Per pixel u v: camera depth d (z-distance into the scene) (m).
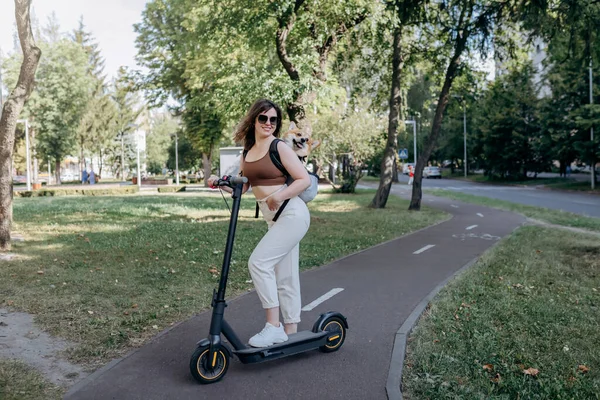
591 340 4.48
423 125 58.62
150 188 39.53
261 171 3.76
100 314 5.36
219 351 3.63
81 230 12.38
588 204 21.77
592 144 30.70
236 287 6.62
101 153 79.00
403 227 13.80
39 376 3.77
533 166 44.84
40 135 51.22
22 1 8.96
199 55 25.59
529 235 11.72
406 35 19.81
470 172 67.19
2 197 9.20
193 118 37.03
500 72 27.61
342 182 31.33
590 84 30.53
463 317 5.20
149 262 8.28
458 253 9.48
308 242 10.78
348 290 6.46
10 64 46.88
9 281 6.83
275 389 3.53
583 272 7.50
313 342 4.05
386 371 3.83
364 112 28.28
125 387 3.56
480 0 16.94
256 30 14.69
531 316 5.20
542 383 3.55
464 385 3.55
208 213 17.36
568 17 10.61
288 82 13.68
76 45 52.34
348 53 19.69
